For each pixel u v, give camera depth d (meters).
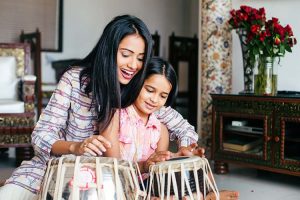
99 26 6.41
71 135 1.63
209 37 3.70
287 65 3.33
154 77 1.60
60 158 1.25
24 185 1.57
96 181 1.20
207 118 3.77
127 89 1.62
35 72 4.93
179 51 5.74
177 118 1.82
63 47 6.20
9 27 5.85
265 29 2.99
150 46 1.55
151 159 1.47
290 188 2.81
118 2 6.53
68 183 1.20
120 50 1.52
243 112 3.00
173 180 1.38
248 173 3.25
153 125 1.71
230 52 3.69
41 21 6.03
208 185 1.47
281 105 2.78
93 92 1.54
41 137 1.51
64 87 1.58
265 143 2.89
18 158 3.47
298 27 3.27
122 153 1.64
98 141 1.34
